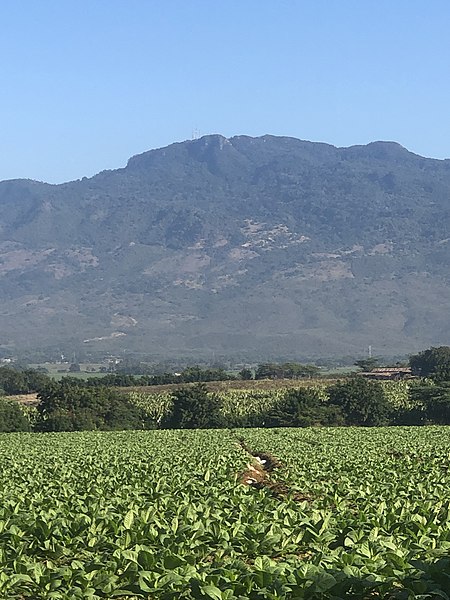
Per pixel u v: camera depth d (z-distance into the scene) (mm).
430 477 28922
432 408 86000
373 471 31203
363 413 86438
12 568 14961
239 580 13086
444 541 15352
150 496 23031
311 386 116625
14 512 20406
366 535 16312
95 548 16312
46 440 59062
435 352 129750
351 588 12727
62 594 13297
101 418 85000
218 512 19266
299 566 13453
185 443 52281
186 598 12945
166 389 118625
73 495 23375
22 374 127938
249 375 139375
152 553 14523
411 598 12031
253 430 68250
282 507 19656
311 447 47625
